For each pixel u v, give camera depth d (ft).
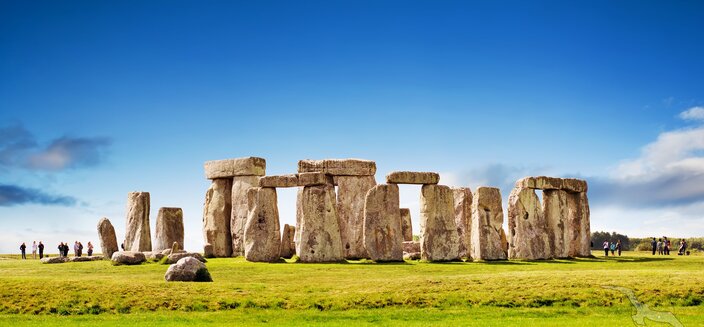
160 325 76.07
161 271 114.11
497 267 120.47
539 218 145.38
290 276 106.73
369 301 86.89
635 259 146.00
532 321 78.33
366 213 132.26
